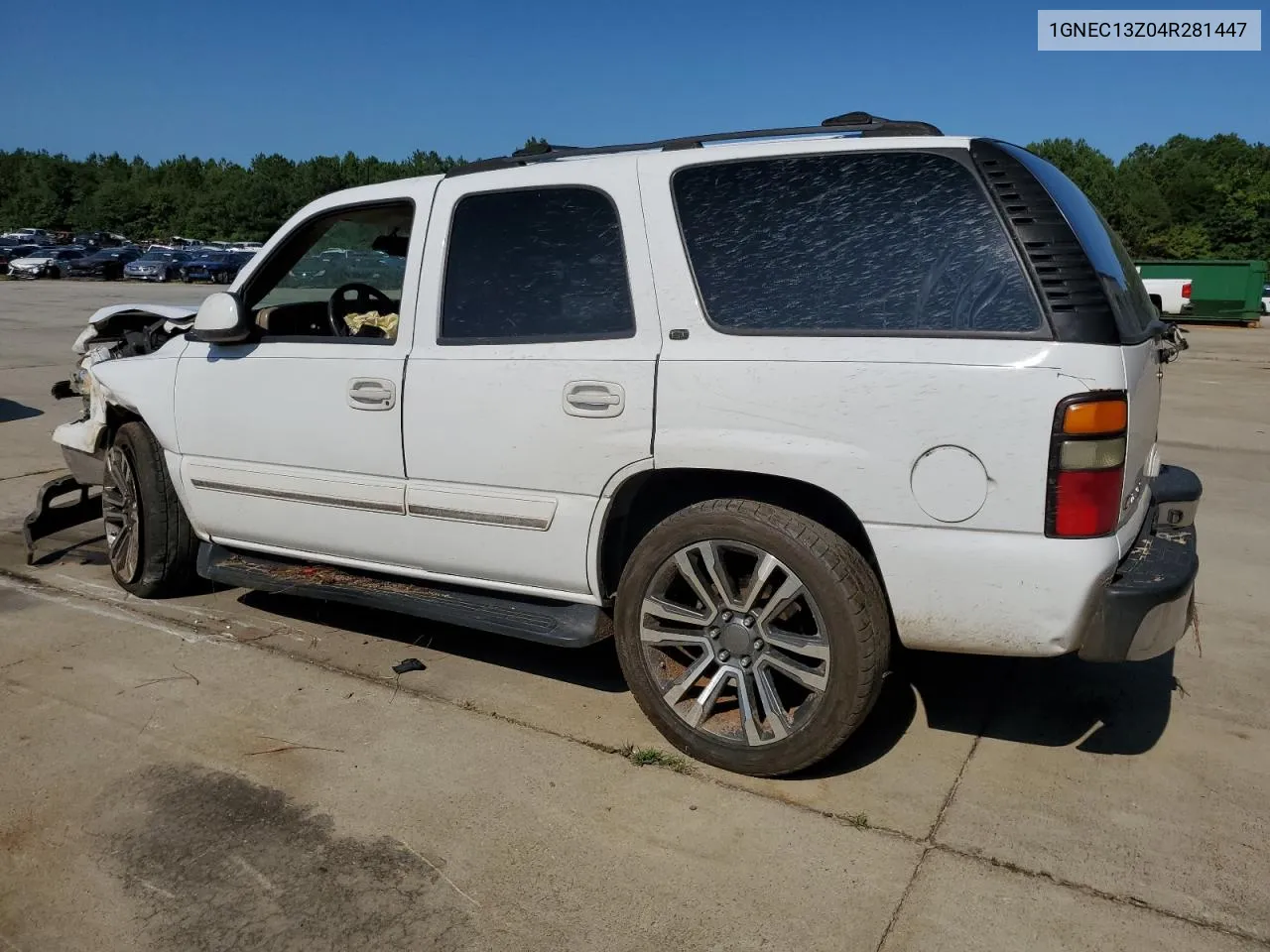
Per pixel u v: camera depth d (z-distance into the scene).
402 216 3.92
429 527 3.60
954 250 2.82
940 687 3.82
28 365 13.59
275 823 2.93
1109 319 2.67
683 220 3.13
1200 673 3.96
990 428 2.69
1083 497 2.66
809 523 2.97
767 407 2.93
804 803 3.01
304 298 4.43
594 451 3.20
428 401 3.50
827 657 2.93
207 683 3.84
